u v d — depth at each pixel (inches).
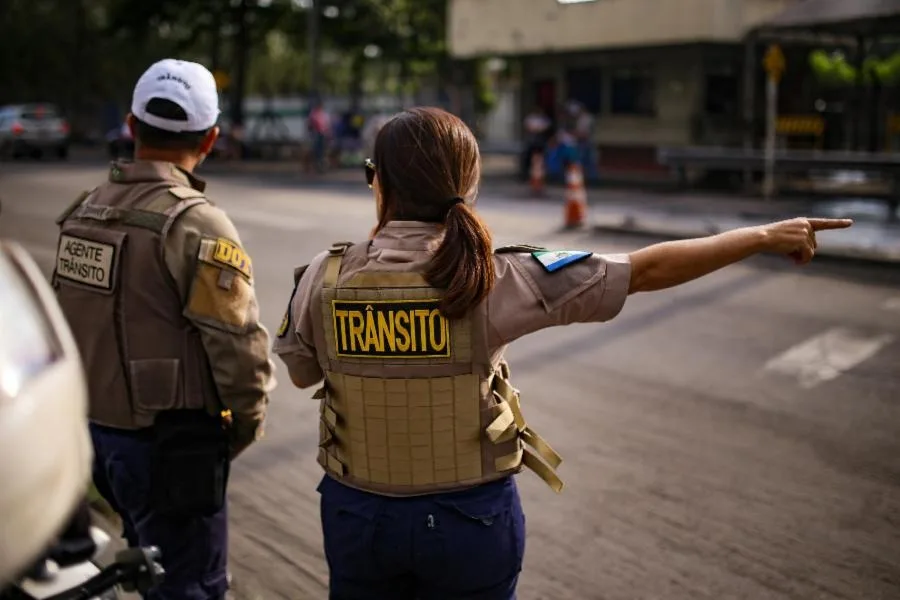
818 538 167.0
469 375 78.3
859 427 219.9
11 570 42.4
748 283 377.1
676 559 160.2
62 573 71.9
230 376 98.0
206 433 100.3
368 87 1948.8
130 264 98.4
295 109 1560.0
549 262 79.6
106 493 108.3
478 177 84.1
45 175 880.3
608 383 253.9
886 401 237.8
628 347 287.9
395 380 78.3
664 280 81.3
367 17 1253.1
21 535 42.9
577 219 542.3
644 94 884.6
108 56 1696.6
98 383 100.7
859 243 459.8
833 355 278.1
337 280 80.4
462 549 79.3
